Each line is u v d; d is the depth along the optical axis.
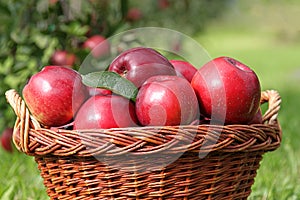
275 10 4.69
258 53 6.27
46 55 1.69
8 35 1.70
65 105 1.22
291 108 2.43
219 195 1.21
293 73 4.42
